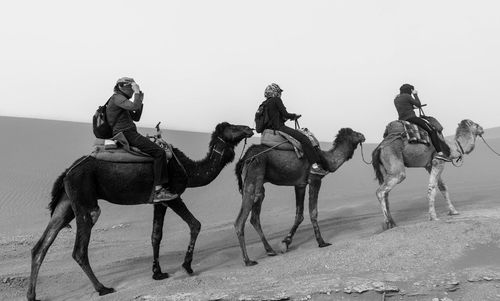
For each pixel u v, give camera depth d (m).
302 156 9.55
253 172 9.35
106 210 16.88
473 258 7.66
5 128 33.16
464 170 25.11
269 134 9.72
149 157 8.33
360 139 10.37
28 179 20.36
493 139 37.75
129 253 11.24
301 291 6.80
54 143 29.66
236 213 16.34
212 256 9.93
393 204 14.95
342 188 21.25
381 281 6.95
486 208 11.65
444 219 10.15
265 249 9.73
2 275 9.13
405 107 11.02
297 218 9.99
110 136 8.37
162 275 8.61
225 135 9.36
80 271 9.57
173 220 15.60
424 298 6.43
